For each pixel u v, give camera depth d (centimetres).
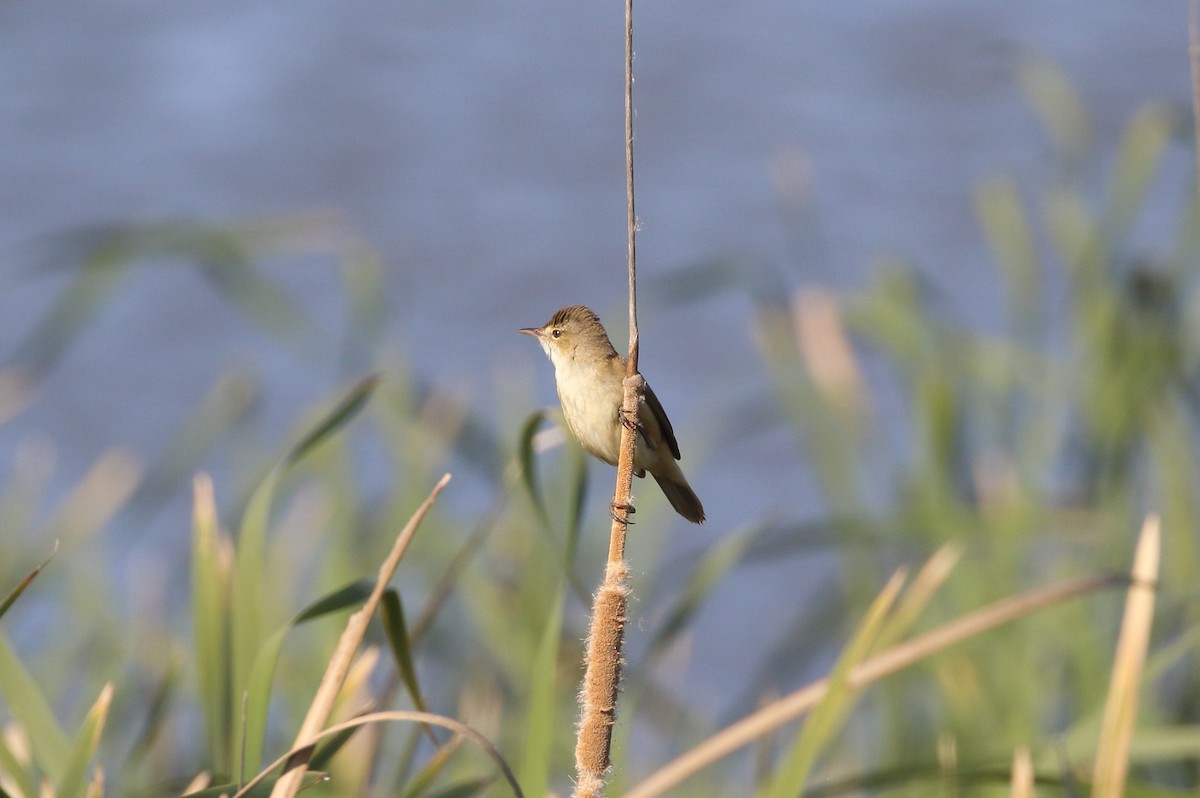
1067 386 1122
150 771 962
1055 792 816
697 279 1145
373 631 959
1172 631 1025
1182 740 777
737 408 1309
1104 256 1134
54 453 2108
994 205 1177
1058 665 1059
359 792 766
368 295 1141
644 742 1189
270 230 1075
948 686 1015
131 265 1051
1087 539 1066
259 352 2453
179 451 1137
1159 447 1089
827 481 1105
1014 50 1268
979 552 1046
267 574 1077
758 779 990
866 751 1105
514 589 1113
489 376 2255
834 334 1132
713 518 1983
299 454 714
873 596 1076
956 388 1100
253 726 589
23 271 1250
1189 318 1118
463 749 989
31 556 1128
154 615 1165
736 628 1753
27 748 728
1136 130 1133
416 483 1099
